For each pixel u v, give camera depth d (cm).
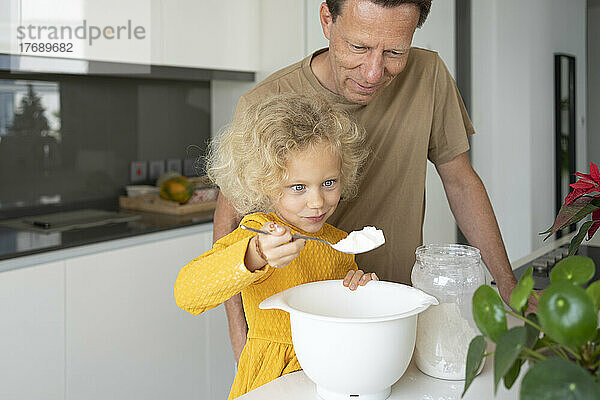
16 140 256
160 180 302
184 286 102
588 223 126
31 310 196
